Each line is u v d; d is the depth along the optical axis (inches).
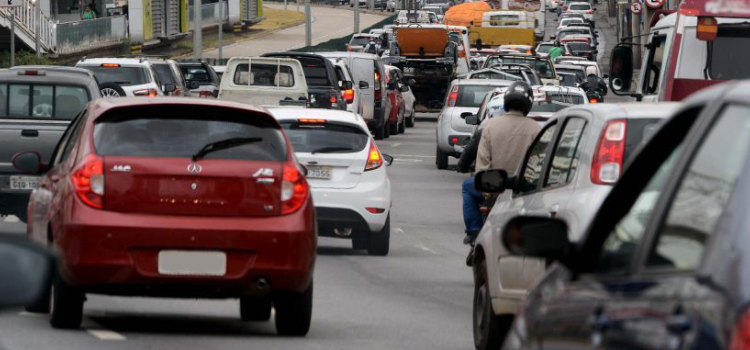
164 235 868.6
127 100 928.9
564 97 2311.8
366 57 3570.4
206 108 912.3
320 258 1470.2
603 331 377.4
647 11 3326.8
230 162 888.9
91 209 874.8
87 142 903.1
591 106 826.2
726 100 388.2
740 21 1763.0
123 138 896.9
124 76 2719.0
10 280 356.2
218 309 1079.6
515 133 1152.2
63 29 5792.3
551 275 461.4
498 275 841.5
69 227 875.4
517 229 435.8
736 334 311.3
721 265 334.0
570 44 7421.3
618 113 788.6
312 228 903.7
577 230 737.6
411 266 1422.2
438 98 4475.9
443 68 4414.4
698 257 353.7
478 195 1270.9
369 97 3538.4
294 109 1524.4
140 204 876.6
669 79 1786.4
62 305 902.4
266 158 901.8
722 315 318.7
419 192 2324.1
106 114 909.8
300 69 2513.5
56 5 7106.3
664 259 377.4
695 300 334.0
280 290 890.1
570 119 849.5
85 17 6486.2
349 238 1562.5
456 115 2770.7
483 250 907.4
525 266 797.9
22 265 358.9
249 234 876.0
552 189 818.8
